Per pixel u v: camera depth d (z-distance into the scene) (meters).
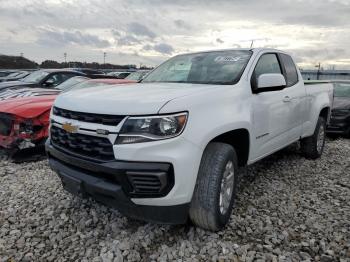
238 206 3.72
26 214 3.51
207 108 2.93
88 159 2.79
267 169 5.17
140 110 2.62
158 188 2.60
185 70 4.11
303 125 5.18
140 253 2.84
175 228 3.21
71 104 3.04
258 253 2.82
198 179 2.91
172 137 2.62
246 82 3.61
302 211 3.63
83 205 3.71
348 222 3.39
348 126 8.70
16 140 5.21
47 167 5.12
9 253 2.83
